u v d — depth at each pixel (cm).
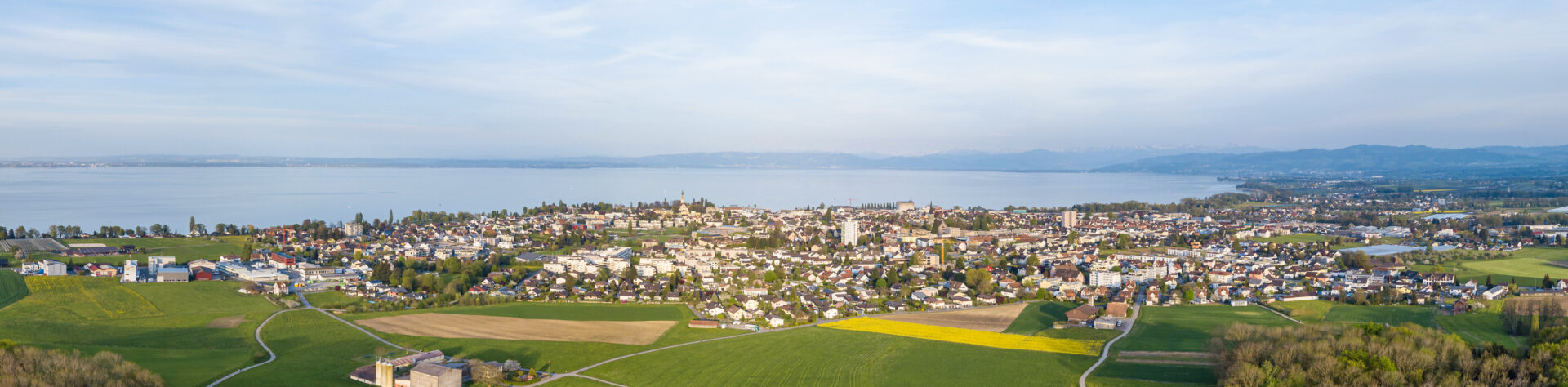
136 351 19375
